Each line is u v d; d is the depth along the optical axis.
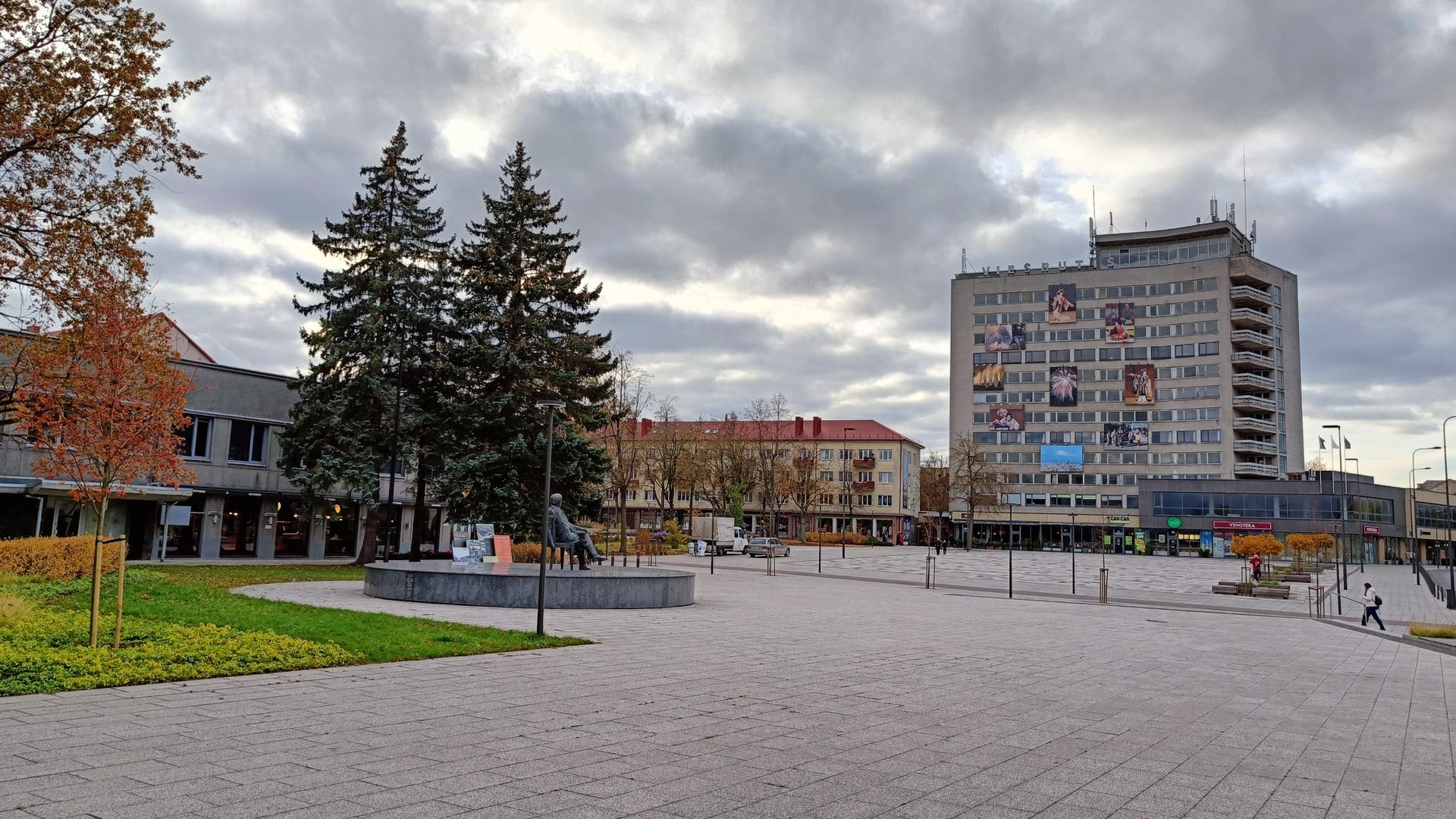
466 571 22.97
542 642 15.30
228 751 7.58
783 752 8.34
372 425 37.88
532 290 39.47
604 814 6.28
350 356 36.88
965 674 14.02
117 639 12.30
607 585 22.66
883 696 11.62
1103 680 14.05
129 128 18.94
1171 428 114.00
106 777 6.65
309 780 6.81
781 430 112.00
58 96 18.28
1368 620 30.75
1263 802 7.28
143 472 25.67
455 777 7.06
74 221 19.25
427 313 38.50
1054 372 119.06
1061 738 9.48
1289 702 12.68
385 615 17.98
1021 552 104.31
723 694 11.31
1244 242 121.00
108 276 20.33
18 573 22.06
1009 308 122.25
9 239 19.12
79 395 23.48
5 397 22.73
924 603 30.52
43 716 8.59
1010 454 119.75
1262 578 51.38
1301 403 118.44
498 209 40.25
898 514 117.00
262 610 17.78
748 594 31.38
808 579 43.00
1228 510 98.50
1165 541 100.75
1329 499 94.69
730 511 96.44
